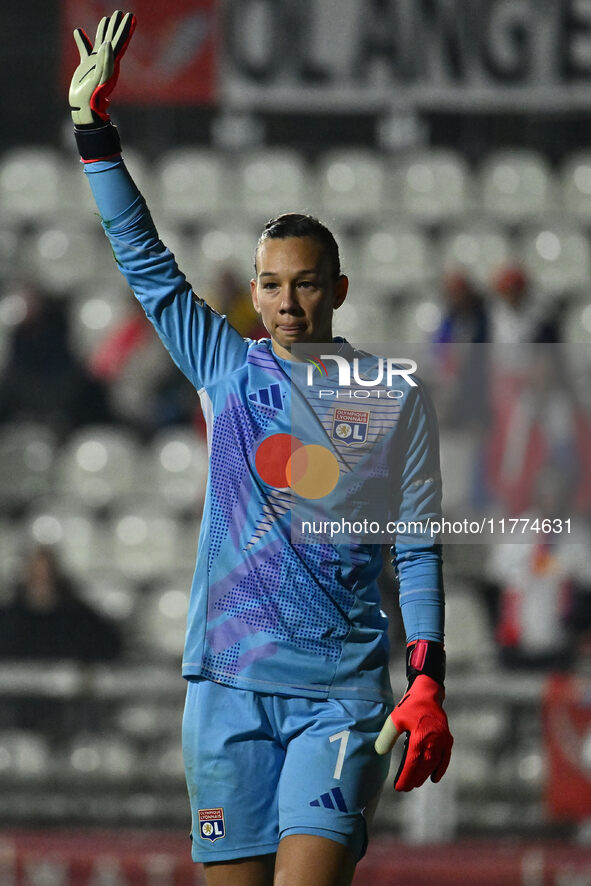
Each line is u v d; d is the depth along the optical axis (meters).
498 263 37.44
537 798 26.14
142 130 39.22
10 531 33.09
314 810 9.52
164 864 24.19
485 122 39.53
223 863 9.89
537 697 25.39
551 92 36.66
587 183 38.56
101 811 27.05
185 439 34.38
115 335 35.00
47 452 34.12
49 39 38.59
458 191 38.22
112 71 10.36
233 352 10.57
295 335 10.28
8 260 37.09
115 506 33.91
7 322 35.94
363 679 10.00
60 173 38.16
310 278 10.23
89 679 26.19
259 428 10.23
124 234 10.46
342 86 36.78
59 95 38.75
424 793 25.47
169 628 31.38
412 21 36.72
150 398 34.69
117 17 10.59
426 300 36.91
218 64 36.38
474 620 30.03
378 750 9.69
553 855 24.05
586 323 36.84
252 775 9.83
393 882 23.80
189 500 33.88
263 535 10.02
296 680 9.87
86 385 34.66
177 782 27.52
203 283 36.69
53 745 27.55
